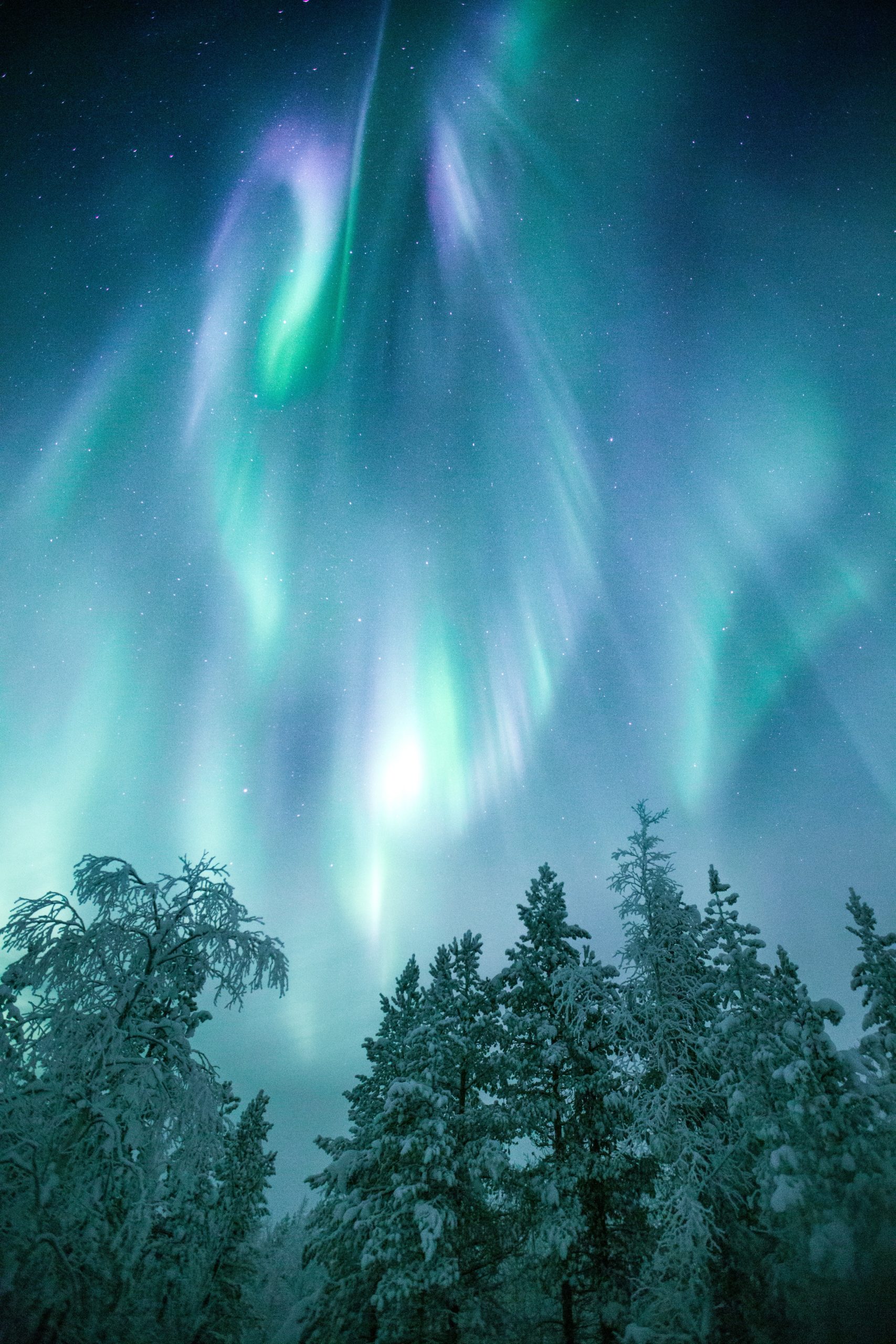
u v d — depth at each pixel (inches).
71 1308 474.9
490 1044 808.9
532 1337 682.8
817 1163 532.7
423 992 812.0
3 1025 567.2
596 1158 693.3
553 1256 657.0
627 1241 698.8
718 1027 639.1
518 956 836.6
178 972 669.3
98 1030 578.6
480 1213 708.7
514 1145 746.2
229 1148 904.3
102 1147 516.4
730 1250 601.6
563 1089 759.1
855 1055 579.5
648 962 757.9
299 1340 689.0
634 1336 561.0
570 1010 757.9
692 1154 624.7
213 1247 758.5
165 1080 583.5
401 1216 635.5
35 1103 528.7
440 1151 652.1
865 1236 498.3
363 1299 684.7
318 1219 735.1
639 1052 724.7
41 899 631.8
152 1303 624.4
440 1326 636.1
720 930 687.1
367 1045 863.1
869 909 675.4
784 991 619.5
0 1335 444.1
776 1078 583.5
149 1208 549.3
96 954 617.0
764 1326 550.3
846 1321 482.3
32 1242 471.2
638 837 820.0
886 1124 564.4
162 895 659.4
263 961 661.3
